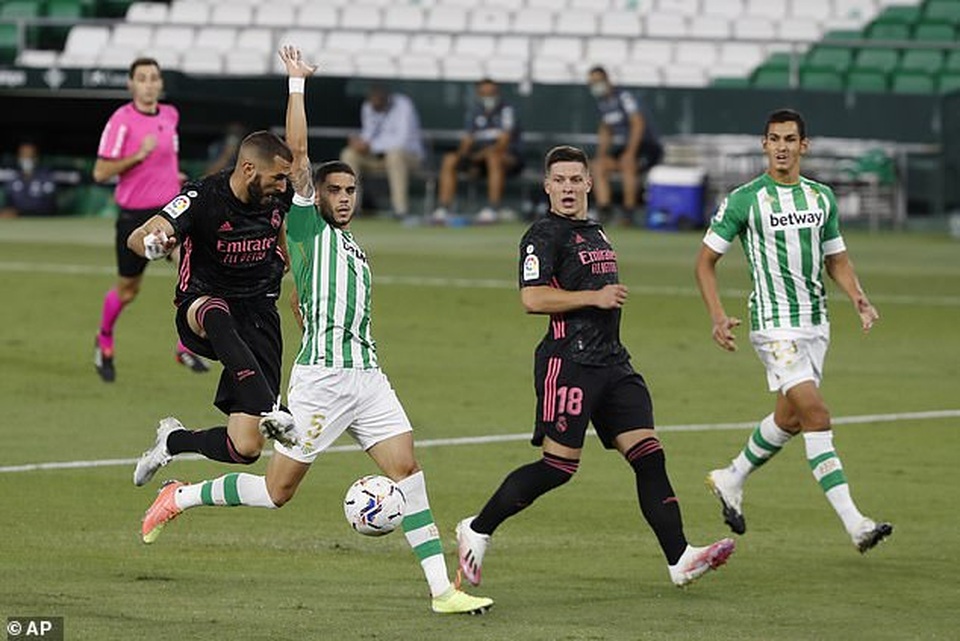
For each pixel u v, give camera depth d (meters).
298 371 28.72
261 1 118.25
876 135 102.06
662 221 99.62
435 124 104.62
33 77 103.12
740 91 103.12
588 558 32.38
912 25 112.12
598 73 100.38
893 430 46.72
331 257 28.52
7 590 28.28
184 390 51.03
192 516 35.28
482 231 97.44
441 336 62.03
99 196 106.38
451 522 35.47
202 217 29.73
